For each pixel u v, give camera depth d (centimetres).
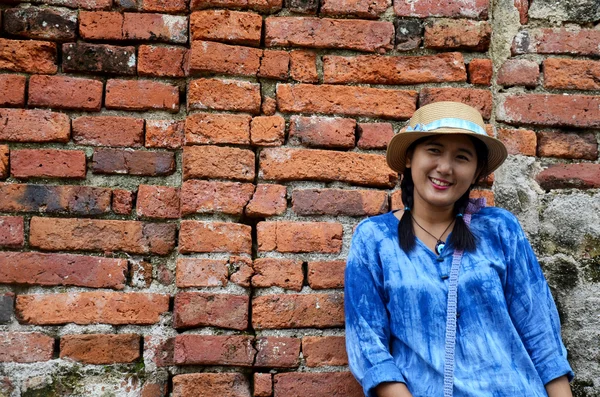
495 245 230
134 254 264
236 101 264
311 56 271
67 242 260
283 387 247
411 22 276
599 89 282
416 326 217
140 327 258
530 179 277
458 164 224
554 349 221
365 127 268
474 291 218
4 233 258
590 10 285
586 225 275
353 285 228
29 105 268
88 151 268
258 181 261
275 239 257
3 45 270
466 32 275
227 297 251
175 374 254
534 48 282
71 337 254
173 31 276
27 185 262
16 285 256
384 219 237
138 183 269
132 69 274
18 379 250
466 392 207
